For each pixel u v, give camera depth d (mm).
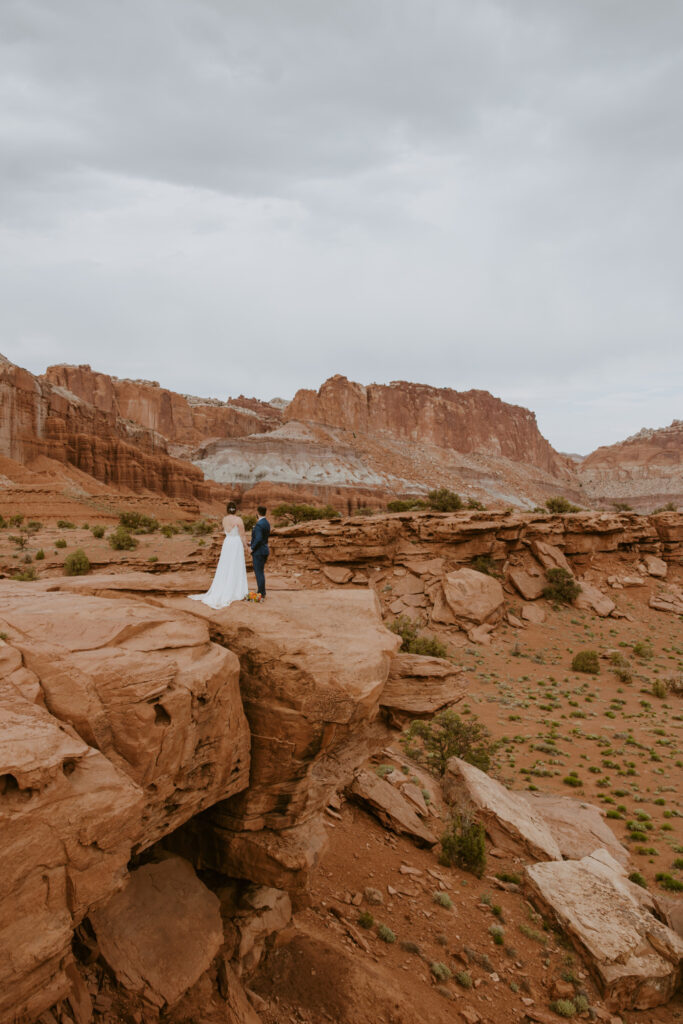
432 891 14188
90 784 5133
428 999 10273
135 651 6652
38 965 4684
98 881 5172
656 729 32781
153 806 6480
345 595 11336
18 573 60344
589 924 13828
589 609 56344
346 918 12062
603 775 26625
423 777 21062
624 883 16125
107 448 169125
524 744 30219
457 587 51812
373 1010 9180
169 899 8039
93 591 9844
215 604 9242
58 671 5898
